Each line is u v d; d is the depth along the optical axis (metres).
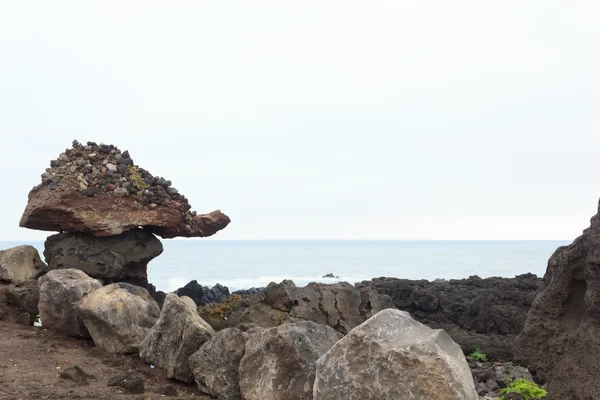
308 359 6.42
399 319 5.63
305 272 67.81
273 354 6.57
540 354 6.62
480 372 10.52
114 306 9.59
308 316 12.92
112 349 9.47
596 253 5.96
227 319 13.24
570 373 6.16
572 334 6.27
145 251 16.75
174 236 17.66
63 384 7.40
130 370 8.52
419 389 4.99
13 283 13.57
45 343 9.91
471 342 14.02
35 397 6.71
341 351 5.54
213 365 7.40
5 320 11.81
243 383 6.81
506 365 11.40
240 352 7.25
